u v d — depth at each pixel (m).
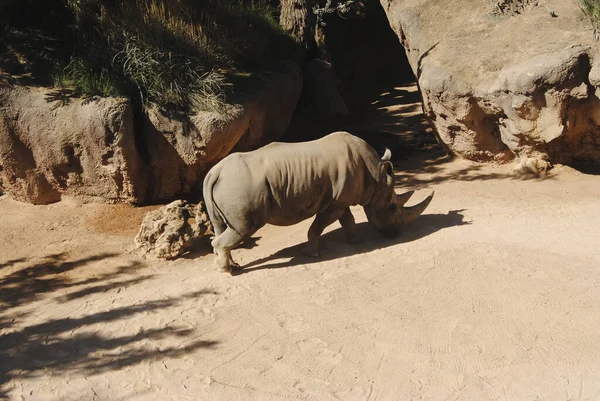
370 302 7.14
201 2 13.36
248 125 11.69
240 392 5.84
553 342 6.21
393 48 20.06
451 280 7.47
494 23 12.63
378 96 19.02
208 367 6.22
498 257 7.94
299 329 6.74
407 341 6.39
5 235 9.77
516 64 11.39
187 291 7.77
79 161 10.55
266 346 6.49
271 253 8.91
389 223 8.88
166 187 11.05
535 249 8.16
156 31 11.46
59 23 11.97
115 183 10.60
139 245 9.11
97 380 6.14
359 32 19.67
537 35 11.77
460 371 5.93
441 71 12.12
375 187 8.70
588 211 9.55
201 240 9.41
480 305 6.93
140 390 5.96
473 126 12.16
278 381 5.96
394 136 14.77
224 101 11.24
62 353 6.60
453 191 11.21
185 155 10.84
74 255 9.11
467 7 13.33
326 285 7.60
